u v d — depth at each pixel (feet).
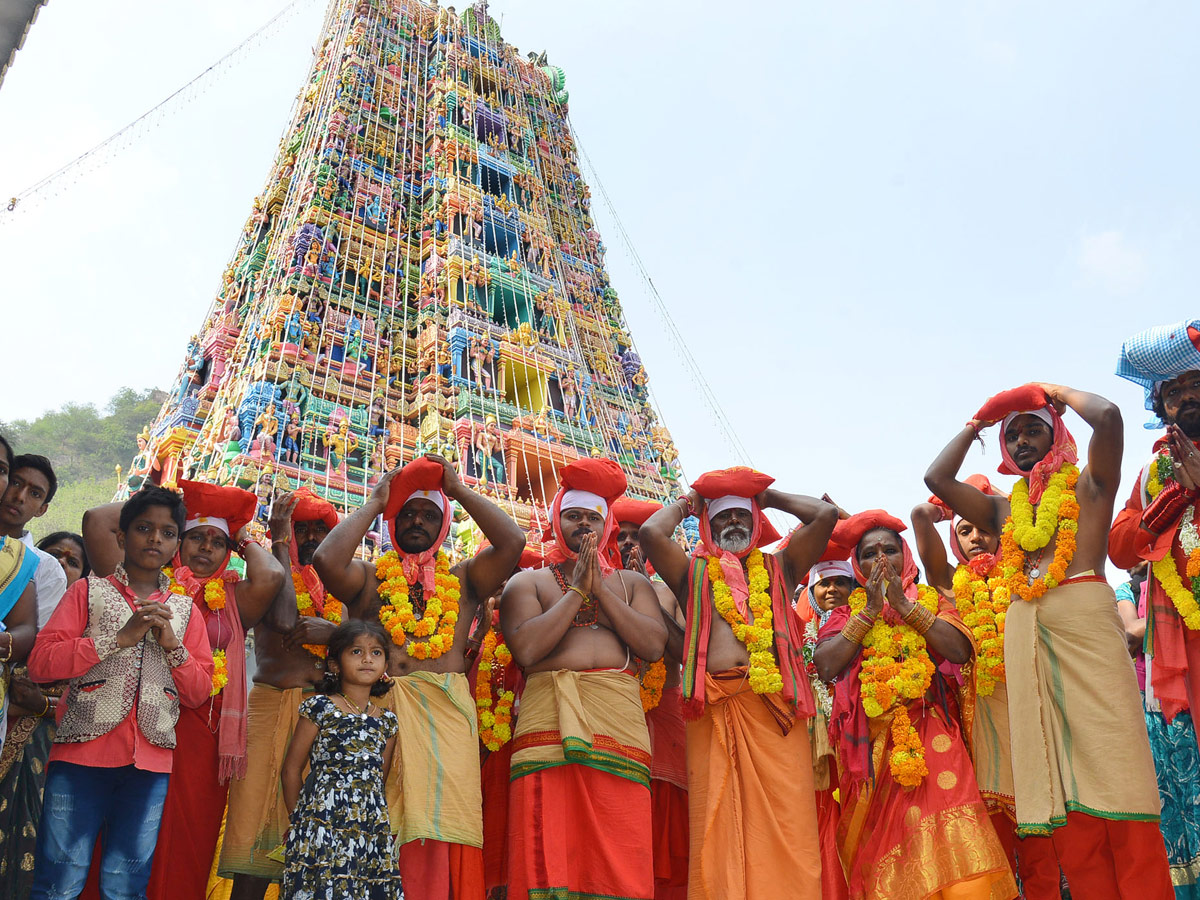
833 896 16.38
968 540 20.39
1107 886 15.37
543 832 15.60
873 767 17.48
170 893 16.06
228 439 62.23
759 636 16.94
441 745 16.11
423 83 114.62
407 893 15.14
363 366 76.89
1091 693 15.74
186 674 15.57
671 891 18.62
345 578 17.49
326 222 85.25
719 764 16.48
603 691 16.65
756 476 18.78
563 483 19.03
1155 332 17.69
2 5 18.11
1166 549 17.25
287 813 17.08
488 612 19.12
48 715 16.02
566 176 128.06
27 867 15.31
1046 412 18.44
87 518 18.81
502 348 84.89
